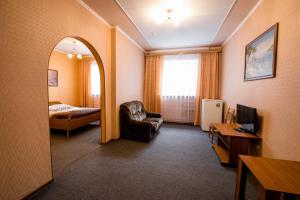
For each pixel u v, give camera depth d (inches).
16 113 63.2
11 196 62.4
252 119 93.3
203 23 130.9
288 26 69.2
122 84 158.4
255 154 98.2
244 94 119.0
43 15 73.5
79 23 98.7
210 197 71.9
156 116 193.6
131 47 176.9
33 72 69.6
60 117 158.6
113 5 104.0
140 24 135.0
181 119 219.5
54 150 123.3
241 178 62.1
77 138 152.7
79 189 76.4
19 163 65.0
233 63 148.2
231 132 103.3
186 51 210.7
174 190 76.6
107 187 78.2
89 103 262.8
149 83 224.4
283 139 71.7
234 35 146.1
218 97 202.8
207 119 181.6
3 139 59.2
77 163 102.6
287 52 69.7
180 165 101.7
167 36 165.0
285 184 43.8
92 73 260.5
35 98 71.0
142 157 112.7
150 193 74.2
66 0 87.7
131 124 147.6
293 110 65.5
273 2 81.5
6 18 58.6
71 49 223.3
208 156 115.6
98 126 198.7
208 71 202.5
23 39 64.8
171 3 100.7
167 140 150.6
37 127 72.4
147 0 97.6
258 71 95.6
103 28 127.3
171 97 219.8
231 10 108.0
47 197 70.6
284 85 71.4
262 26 93.0
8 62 59.7
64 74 239.1
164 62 219.3
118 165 100.5
